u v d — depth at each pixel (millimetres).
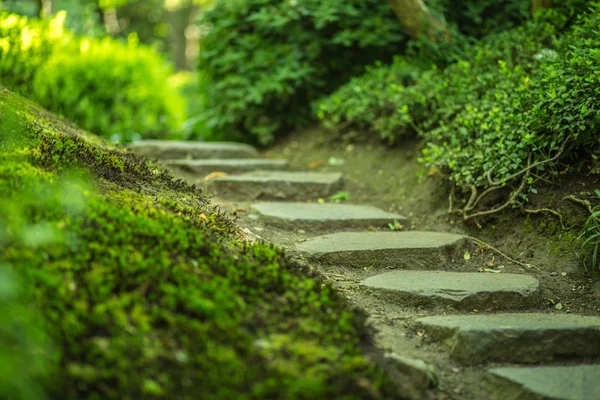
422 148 4879
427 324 2607
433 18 5684
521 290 2951
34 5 7168
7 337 1657
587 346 2504
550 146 3643
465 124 4191
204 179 4801
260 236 3627
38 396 1586
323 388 1890
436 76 4988
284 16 6238
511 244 3664
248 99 6117
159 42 17109
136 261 2152
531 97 3889
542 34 4770
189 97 8750
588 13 4785
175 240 2379
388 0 5691
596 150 3572
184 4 17516
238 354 1962
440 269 3414
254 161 5449
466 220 3980
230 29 6578
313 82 6297
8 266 1887
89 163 3000
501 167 3805
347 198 4781
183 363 1876
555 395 2080
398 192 4699
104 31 8773
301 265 2992
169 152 5488
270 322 2158
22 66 5152
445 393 2219
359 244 3494
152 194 3057
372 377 2020
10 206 2104
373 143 5520
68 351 1786
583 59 3688
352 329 2244
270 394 1850
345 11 6035
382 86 5477
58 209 2244
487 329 2449
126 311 1962
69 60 6172
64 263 2016
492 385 2270
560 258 3389
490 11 6059
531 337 2463
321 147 5926
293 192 4727
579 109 3537
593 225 3340
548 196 3689
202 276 2236
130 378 1784
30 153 2713
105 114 6473
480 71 4727
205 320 2043
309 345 2086
